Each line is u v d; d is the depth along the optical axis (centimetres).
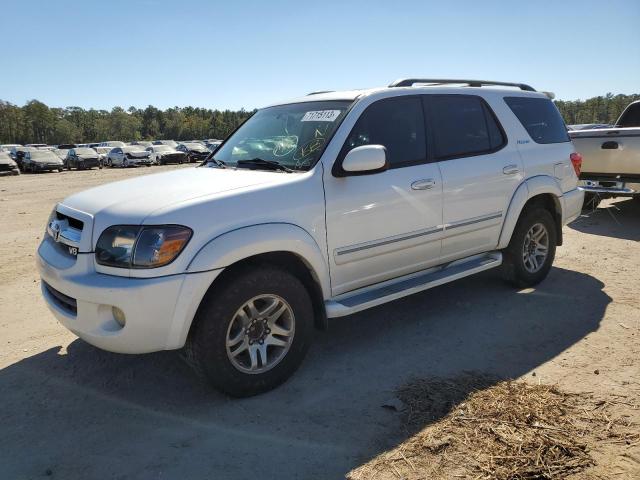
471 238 457
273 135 420
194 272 297
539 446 272
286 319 345
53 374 373
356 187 371
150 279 292
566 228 816
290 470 262
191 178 374
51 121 13400
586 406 310
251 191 329
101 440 293
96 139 13988
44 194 1666
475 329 433
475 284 546
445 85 464
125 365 384
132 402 333
